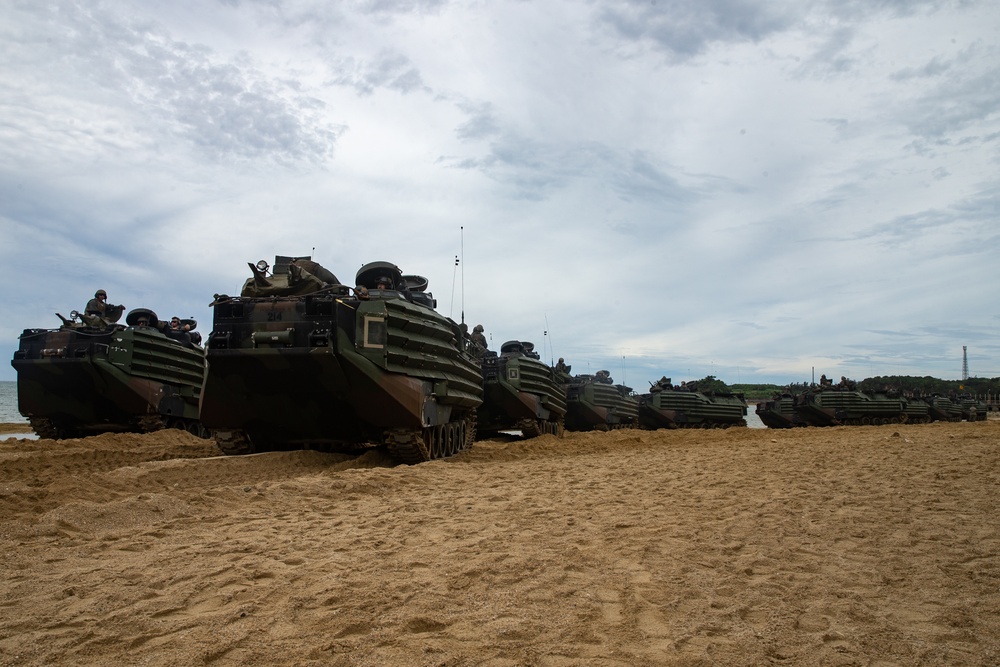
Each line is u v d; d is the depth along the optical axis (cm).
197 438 2553
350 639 471
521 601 557
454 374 1955
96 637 467
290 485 1129
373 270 1794
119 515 857
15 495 934
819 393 4947
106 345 2225
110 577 606
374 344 1516
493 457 2059
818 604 557
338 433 1686
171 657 437
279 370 1482
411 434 1605
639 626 507
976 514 921
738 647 468
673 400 4541
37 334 2231
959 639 490
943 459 1462
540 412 2869
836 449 1812
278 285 1592
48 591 571
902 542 769
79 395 2309
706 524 866
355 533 808
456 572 632
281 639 471
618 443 2734
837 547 750
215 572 623
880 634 495
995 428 2814
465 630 492
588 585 605
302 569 641
